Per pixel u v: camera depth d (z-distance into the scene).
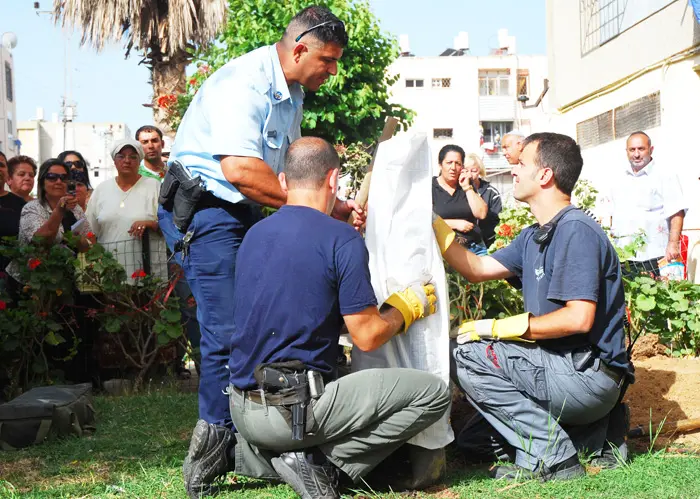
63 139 56.97
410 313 3.25
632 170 7.72
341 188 6.06
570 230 3.40
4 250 5.96
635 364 5.56
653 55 10.84
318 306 3.05
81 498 3.35
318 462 3.12
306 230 3.10
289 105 3.68
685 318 6.27
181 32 12.83
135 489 3.43
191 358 6.33
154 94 13.46
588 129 13.02
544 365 3.45
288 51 3.58
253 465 3.31
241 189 3.45
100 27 12.80
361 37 8.98
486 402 3.53
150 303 6.13
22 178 6.89
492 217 6.71
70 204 6.16
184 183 3.53
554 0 14.10
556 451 3.42
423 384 3.15
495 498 3.17
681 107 10.21
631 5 11.41
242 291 3.14
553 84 14.39
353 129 9.28
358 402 3.04
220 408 3.45
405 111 9.66
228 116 3.45
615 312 3.46
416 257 3.36
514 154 6.87
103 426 4.72
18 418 4.25
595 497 3.14
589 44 12.89
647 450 3.87
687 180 10.08
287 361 3.04
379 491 3.32
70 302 6.13
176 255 3.66
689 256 9.75
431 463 3.33
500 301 5.85
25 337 5.80
